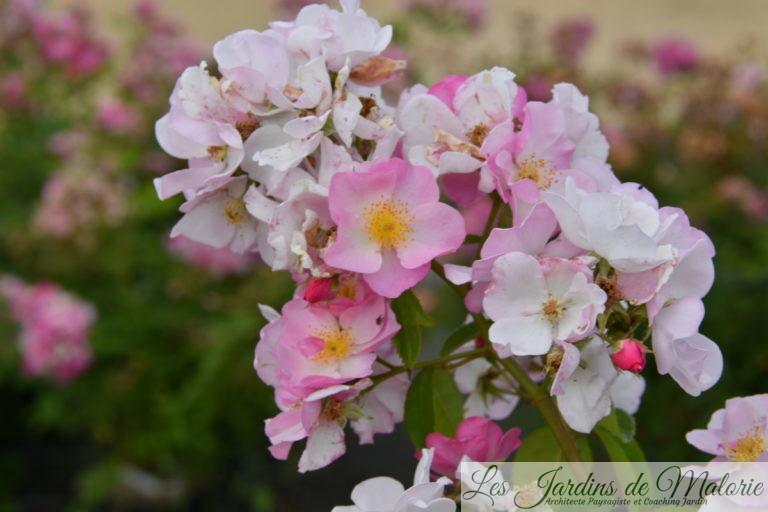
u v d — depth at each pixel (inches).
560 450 24.3
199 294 68.2
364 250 23.1
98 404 64.4
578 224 22.4
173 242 68.7
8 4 77.5
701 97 75.1
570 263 22.4
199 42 84.2
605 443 24.3
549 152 23.7
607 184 24.2
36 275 69.4
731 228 71.0
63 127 78.2
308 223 23.1
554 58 83.1
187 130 24.0
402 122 24.1
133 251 70.3
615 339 22.8
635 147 75.3
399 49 78.7
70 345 59.7
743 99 73.2
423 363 24.1
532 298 22.6
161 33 82.7
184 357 65.5
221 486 66.7
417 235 23.2
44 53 78.0
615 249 22.2
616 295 22.5
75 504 64.4
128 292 67.7
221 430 66.3
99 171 70.6
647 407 63.3
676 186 74.3
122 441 64.9
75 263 67.6
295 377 23.5
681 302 22.4
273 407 64.8
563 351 22.4
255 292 65.7
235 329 62.9
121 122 73.8
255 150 23.9
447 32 83.7
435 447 23.5
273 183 23.7
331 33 23.8
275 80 23.8
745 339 63.5
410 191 23.3
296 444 67.4
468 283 24.2
